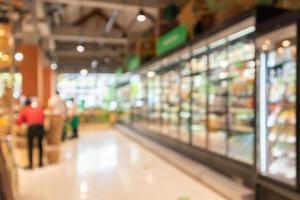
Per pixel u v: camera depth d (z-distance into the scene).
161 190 4.97
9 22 5.62
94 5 9.82
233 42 5.34
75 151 9.08
